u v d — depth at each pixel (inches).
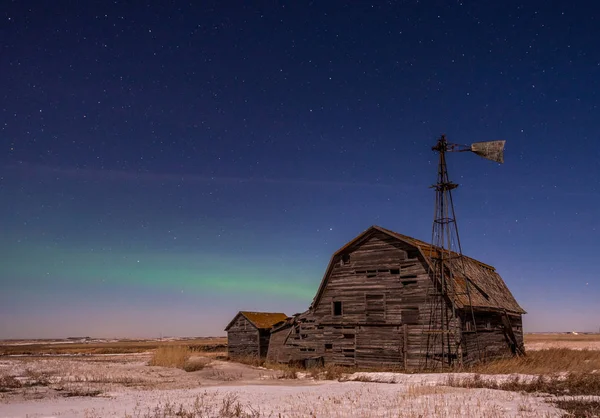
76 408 677.3
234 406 662.5
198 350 2618.1
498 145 1305.4
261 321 2113.7
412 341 1330.0
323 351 1493.6
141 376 1211.9
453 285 1306.6
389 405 662.5
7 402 749.9
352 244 1487.5
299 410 626.8
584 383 845.2
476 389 835.4
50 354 2687.0
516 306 1729.8
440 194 1338.6
